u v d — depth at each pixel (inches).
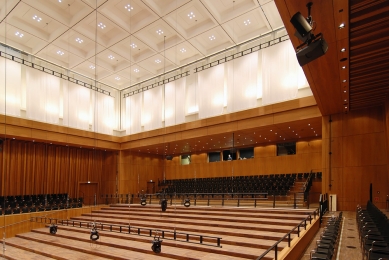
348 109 452.8
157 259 291.1
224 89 628.4
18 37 577.0
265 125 522.6
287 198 483.5
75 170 746.8
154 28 565.3
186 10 514.9
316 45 192.7
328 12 208.8
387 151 396.8
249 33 591.5
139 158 858.8
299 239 255.4
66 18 523.5
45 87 639.8
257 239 315.6
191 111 689.0
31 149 650.8
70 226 506.6
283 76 524.7
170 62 699.4
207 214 461.4
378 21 225.6
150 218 490.6
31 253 367.9
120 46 627.2
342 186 460.8
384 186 430.0
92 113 760.3
